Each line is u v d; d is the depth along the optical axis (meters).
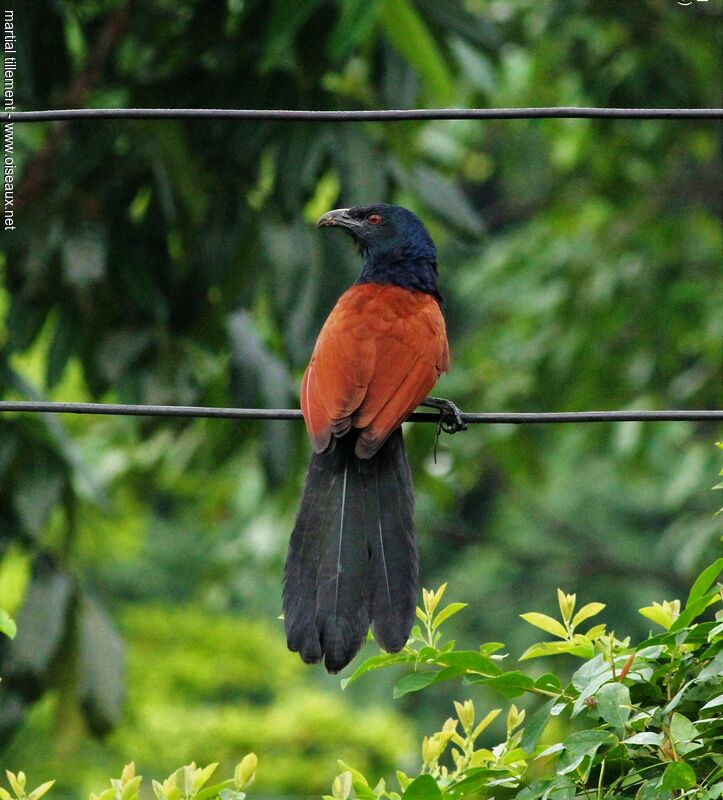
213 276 12.20
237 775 5.70
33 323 12.37
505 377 21.94
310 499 6.94
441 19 12.02
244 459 18.38
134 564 27.17
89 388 12.78
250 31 12.11
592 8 20.38
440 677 5.88
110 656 11.87
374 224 9.04
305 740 17.23
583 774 5.59
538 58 21.55
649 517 30.52
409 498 6.98
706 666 5.66
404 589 6.63
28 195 12.92
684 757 5.48
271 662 19.72
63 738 11.83
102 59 13.26
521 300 22.30
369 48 12.34
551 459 22.84
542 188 28.27
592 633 5.92
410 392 7.45
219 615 23.48
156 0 13.34
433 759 5.98
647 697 5.75
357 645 6.50
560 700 5.79
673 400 20.64
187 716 17.33
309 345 12.00
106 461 17.12
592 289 21.08
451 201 12.67
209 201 12.22
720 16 20.55
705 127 21.44
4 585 14.00
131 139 11.88
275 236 11.95
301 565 6.73
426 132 18.36
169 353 12.12
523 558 27.17
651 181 23.39
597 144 22.06
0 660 11.76
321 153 12.02
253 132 12.16
